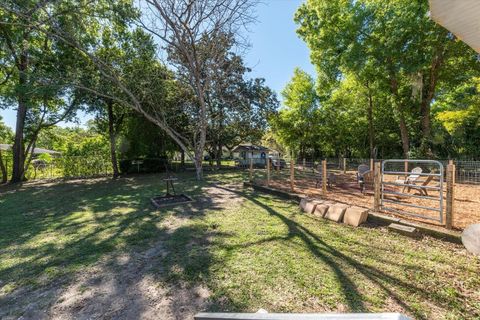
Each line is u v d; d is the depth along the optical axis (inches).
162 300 86.1
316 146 1042.1
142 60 459.5
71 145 792.3
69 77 390.3
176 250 128.3
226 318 37.9
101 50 445.4
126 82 424.8
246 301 83.4
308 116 917.8
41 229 168.4
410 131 617.0
